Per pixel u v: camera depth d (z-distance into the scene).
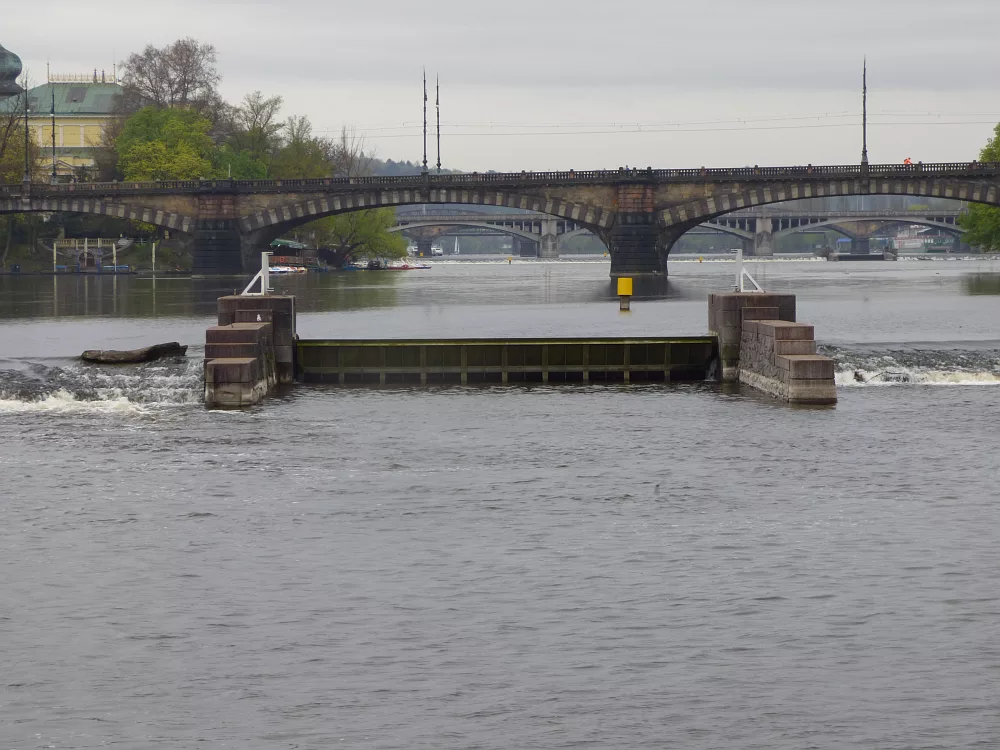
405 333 132.12
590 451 72.88
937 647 42.31
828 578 49.12
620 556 52.19
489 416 84.38
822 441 75.12
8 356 112.94
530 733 36.91
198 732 37.09
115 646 42.94
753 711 38.09
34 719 37.97
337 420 82.94
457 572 50.28
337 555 52.69
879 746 36.06
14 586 48.88
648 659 41.62
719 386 97.44
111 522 57.84
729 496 62.19
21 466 69.19
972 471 67.00
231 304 98.25
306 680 40.28
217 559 52.25
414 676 40.47
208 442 75.69
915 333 131.00
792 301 98.56
